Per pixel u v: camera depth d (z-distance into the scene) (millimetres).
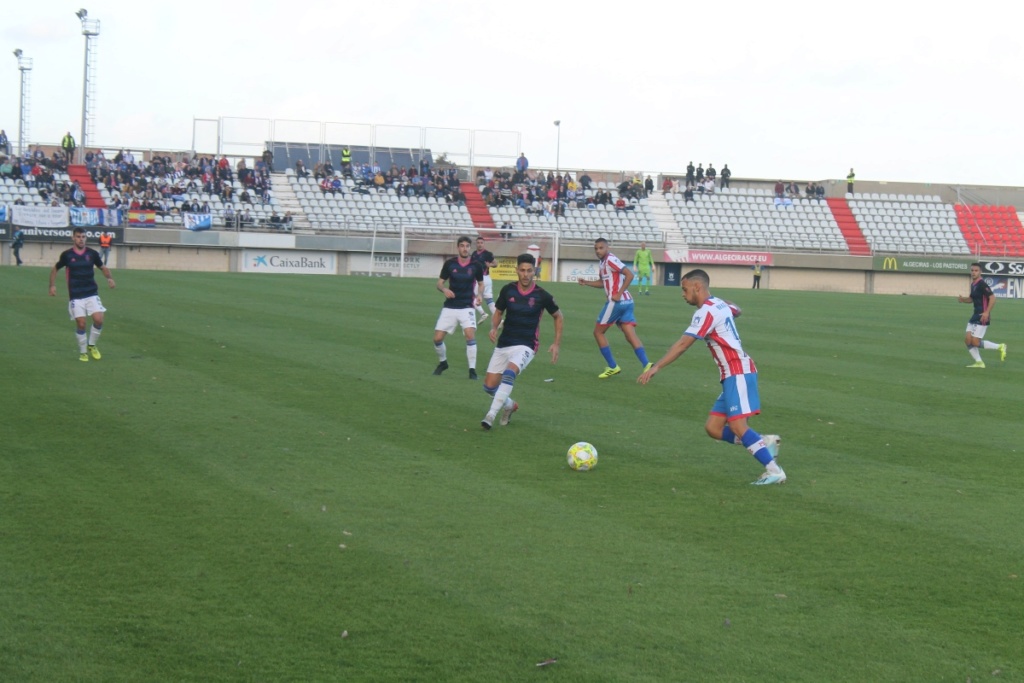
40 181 53469
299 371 15508
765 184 69000
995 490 9188
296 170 59594
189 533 7340
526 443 10820
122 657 5320
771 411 13242
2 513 7695
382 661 5336
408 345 19281
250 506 8078
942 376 17078
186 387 13734
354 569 6688
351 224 55812
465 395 13766
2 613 5828
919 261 60188
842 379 16422
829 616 6078
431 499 8453
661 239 60531
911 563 7074
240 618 5840
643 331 24047
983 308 18188
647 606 6168
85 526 7441
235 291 31734
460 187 61906
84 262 15930
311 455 9938
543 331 23359
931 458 10516
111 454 9711
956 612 6176
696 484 9188
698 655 5492
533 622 5883
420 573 6641
